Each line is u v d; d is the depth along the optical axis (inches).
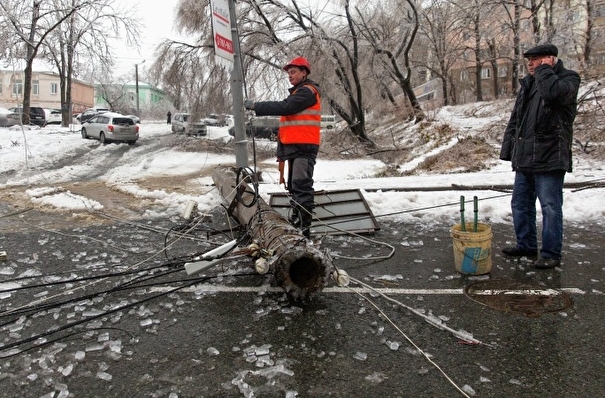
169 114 1756.9
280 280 145.5
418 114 896.9
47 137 938.7
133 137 930.7
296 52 773.3
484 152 563.8
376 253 205.9
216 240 228.5
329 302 154.1
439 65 1359.5
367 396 104.4
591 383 107.7
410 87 921.5
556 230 179.9
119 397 105.0
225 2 262.7
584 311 143.8
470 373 112.7
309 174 208.4
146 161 661.9
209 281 173.0
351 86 847.1
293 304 152.2
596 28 978.1
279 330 135.0
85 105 2790.4
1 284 172.2
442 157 571.5
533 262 188.7
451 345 125.9
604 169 430.3
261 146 814.5
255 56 788.6
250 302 154.6
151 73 859.4
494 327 135.2
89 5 1162.6
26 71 1155.3
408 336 131.0
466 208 277.1
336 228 229.9
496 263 189.3
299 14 784.3
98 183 430.0
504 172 432.8
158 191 358.9
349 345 126.3
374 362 117.9
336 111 823.1
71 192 376.8
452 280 172.6
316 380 110.3
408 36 900.0
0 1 1046.4
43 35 1104.8
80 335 133.2
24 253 209.8
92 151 802.2
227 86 819.4
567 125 175.5
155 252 210.1
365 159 743.7
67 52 1272.1
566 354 120.1
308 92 199.6
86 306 152.8
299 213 208.7
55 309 150.4
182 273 181.6
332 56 776.9
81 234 242.2
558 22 928.9
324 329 135.4
